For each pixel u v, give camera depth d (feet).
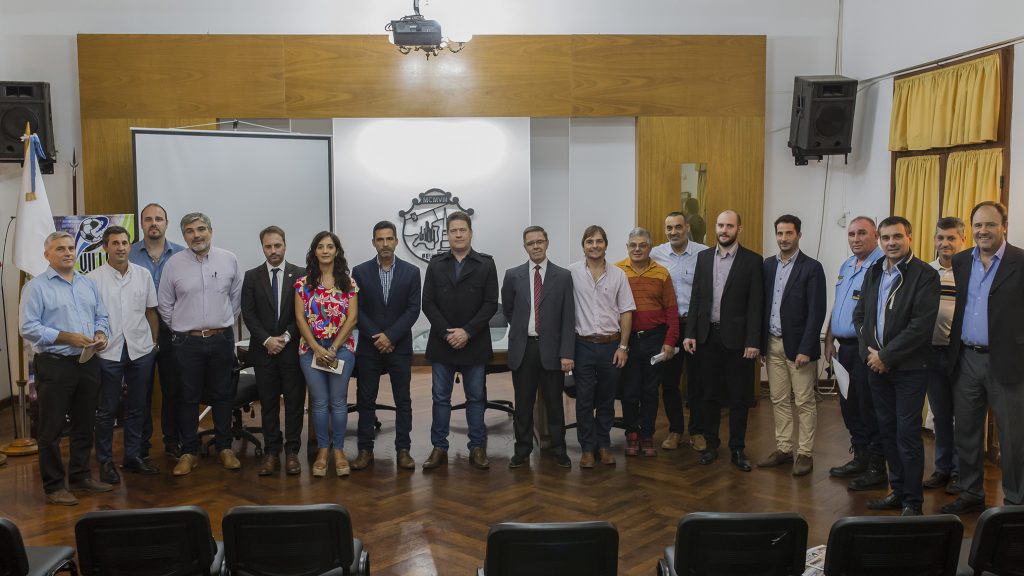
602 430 17.60
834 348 16.93
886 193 22.89
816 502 15.21
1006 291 13.75
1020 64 17.51
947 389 15.65
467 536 13.64
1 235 22.84
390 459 18.03
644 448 18.20
